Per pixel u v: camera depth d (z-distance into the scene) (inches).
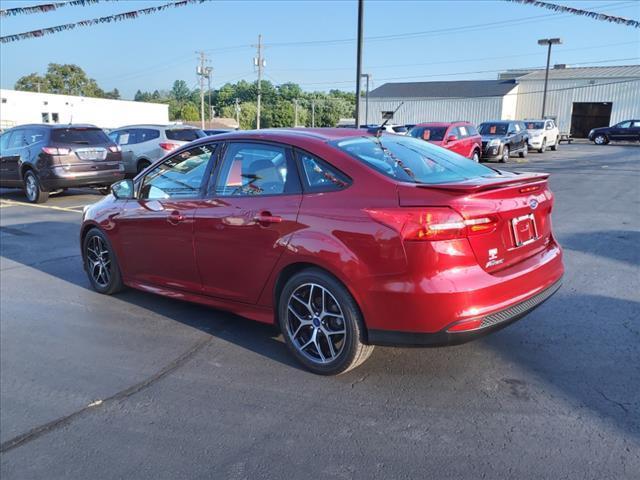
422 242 122.2
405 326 126.8
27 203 489.7
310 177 145.3
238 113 3681.1
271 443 116.6
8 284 237.8
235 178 163.0
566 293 206.4
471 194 124.8
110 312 200.8
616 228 327.9
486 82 2111.2
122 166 502.6
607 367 146.4
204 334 178.2
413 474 104.7
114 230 203.3
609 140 1462.8
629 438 114.1
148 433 122.6
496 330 131.4
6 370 156.1
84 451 117.0
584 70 2027.6
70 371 154.6
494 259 130.9
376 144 156.6
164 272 186.9
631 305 192.9
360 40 645.3
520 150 962.1
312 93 4618.6
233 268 160.9
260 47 2135.8
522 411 125.5
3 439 122.5
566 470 104.3
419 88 2142.0
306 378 145.2
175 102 5007.4
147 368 155.0
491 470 105.0
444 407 128.3
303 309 148.2
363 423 122.8
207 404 134.0
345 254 131.6
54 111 2126.0
